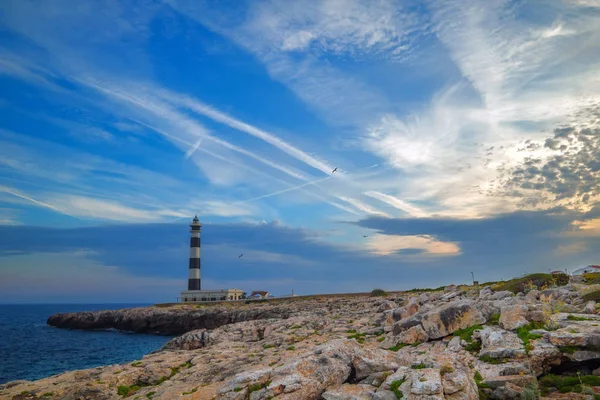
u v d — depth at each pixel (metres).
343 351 20.64
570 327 21.72
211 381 24.78
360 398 16.98
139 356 67.62
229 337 42.31
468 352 22.53
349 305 74.06
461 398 16.02
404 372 18.11
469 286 61.84
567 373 19.70
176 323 109.75
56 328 134.88
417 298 48.19
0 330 126.00
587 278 46.38
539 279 49.31
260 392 17.80
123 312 125.88
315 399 18.09
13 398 25.19
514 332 22.84
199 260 145.00
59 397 25.36
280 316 89.88
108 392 25.61
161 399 22.62
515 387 17.27
